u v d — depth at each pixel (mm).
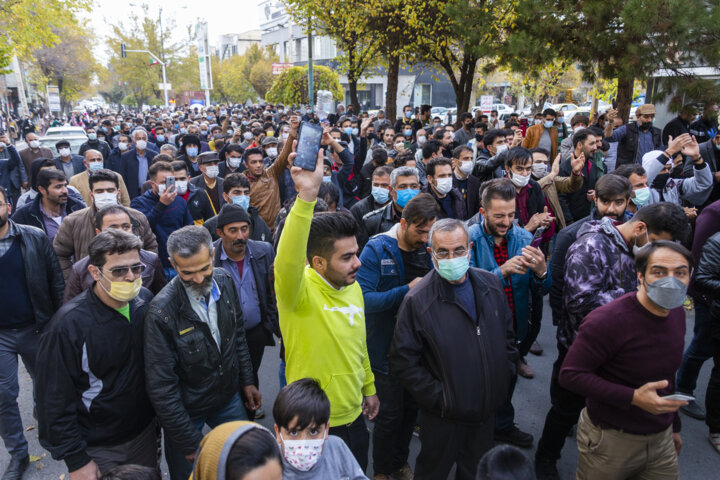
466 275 2814
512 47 9258
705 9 7289
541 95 21578
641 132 8070
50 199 4742
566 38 8953
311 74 19312
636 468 2580
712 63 7582
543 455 3434
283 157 6277
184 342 2697
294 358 2652
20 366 5492
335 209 4789
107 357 2580
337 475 2195
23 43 16594
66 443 2510
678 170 6102
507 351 2893
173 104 53219
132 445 2771
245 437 1539
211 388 2836
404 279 3354
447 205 5066
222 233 3721
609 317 2455
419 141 9727
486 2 10914
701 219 4082
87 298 2588
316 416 2064
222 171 8227
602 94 15461
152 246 4668
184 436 2670
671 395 2307
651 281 2285
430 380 2686
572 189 5723
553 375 3385
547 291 3525
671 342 2416
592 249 3111
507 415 3803
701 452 3754
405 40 14766
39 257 3600
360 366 2781
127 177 8875
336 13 15242
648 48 7727
